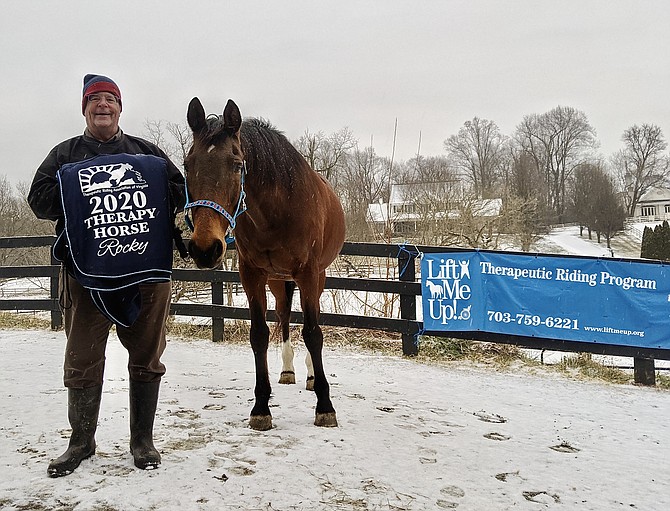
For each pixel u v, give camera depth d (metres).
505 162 57.50
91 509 2.15
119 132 2.73
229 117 2.84
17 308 7.43
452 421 3.75
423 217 14.08
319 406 3.48
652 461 3.15
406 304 6.55
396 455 2.96
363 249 6.64
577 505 2.48
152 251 2.43
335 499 2.36
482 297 6.30
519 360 6.53
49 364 5.05
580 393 5.05
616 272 5.94
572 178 58.41
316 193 3.76
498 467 2.90
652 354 5.80
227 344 6.94
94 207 2.37
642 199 71.56
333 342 7.20
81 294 2.51
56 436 2.99
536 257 6.17
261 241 3.48
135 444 2.64
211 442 3.01
